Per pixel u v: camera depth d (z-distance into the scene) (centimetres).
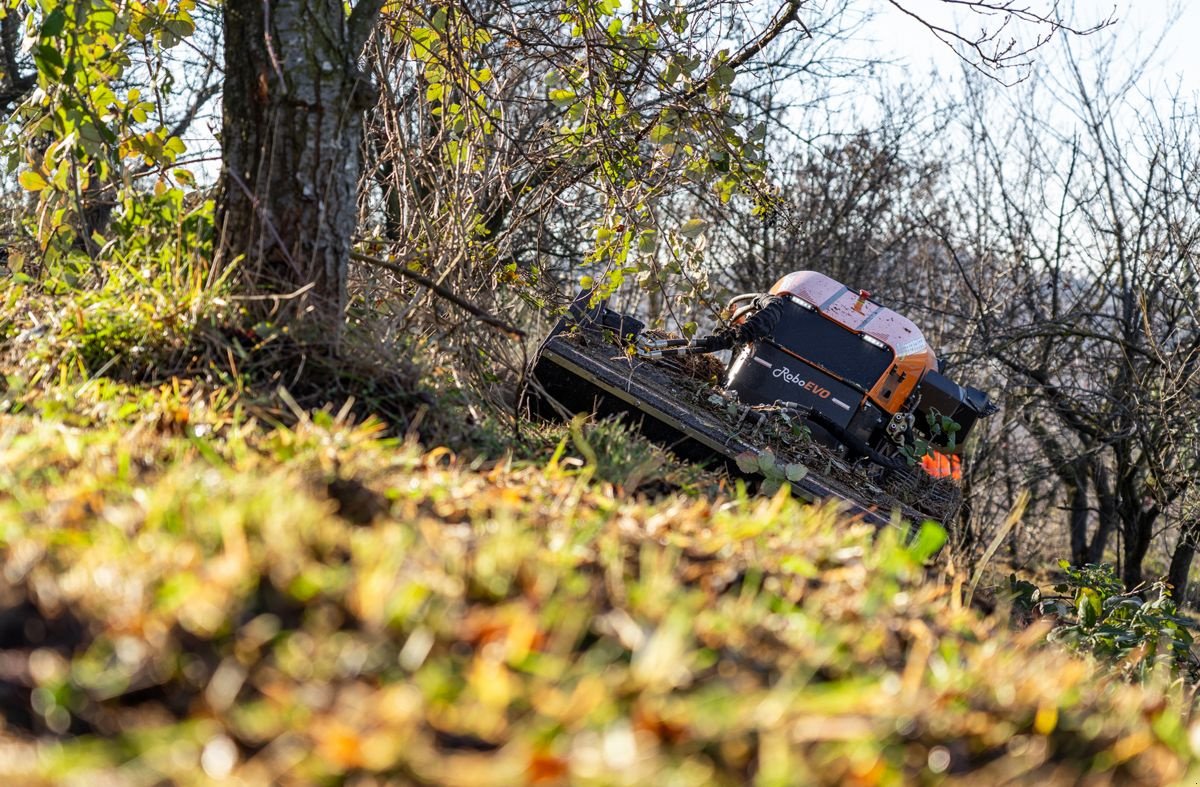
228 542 246
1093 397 1769
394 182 734
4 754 186
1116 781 242
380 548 254
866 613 291
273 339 493
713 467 718
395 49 735
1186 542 1603
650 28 721
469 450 486
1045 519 2005
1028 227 1897
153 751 185
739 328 909
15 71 1533
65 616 222
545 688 210
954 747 235
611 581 272
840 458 805
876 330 923
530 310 791
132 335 477
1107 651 621
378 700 199
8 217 793
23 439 339
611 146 713
